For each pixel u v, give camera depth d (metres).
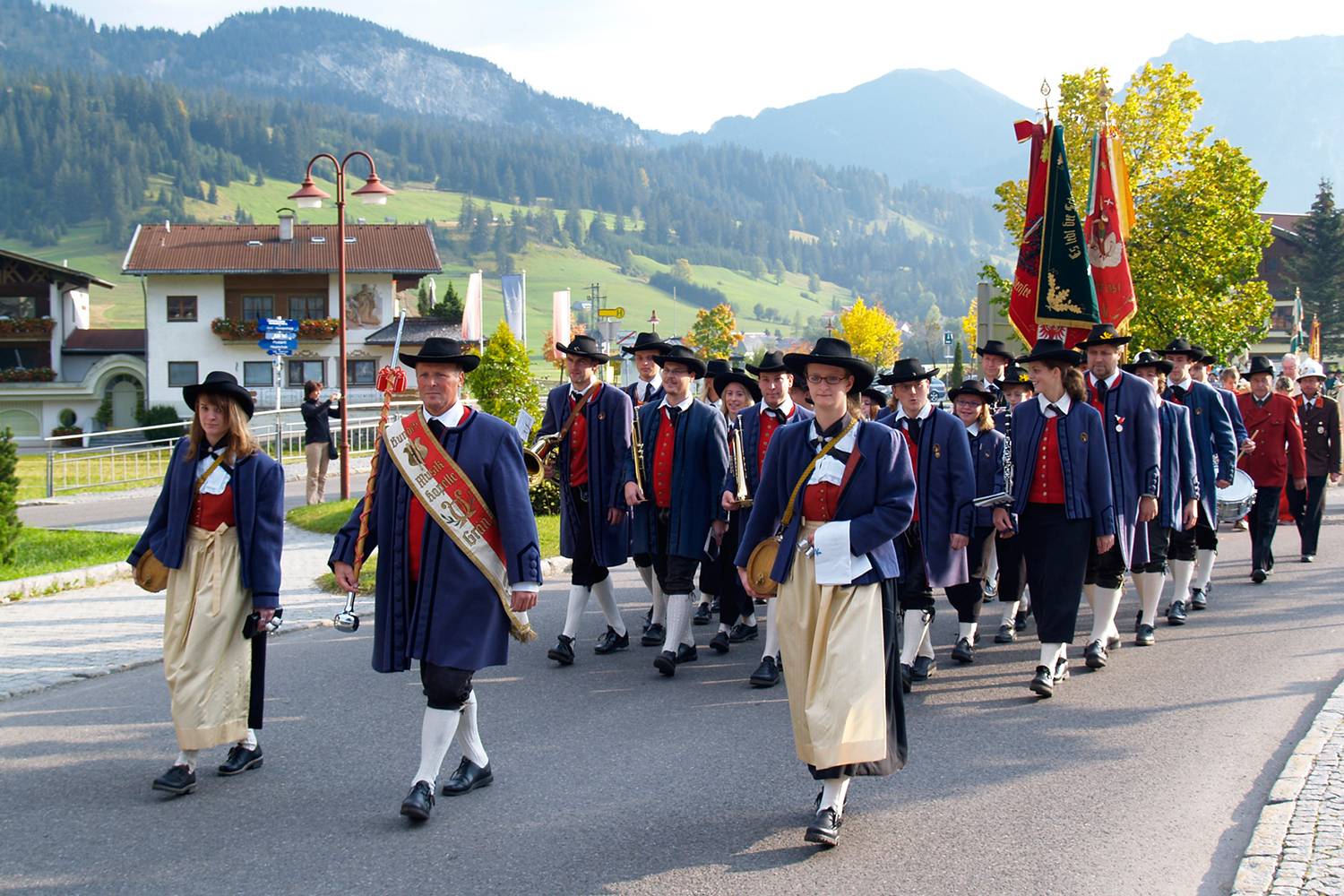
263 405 51.91
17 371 54.53
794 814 4.82
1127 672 7.29
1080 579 6.72
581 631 8.79
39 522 17.69
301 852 4.43
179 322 53.72
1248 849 4.25
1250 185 23.05
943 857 4.34
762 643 8.40
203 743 5.07
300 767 5.49
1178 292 22.88
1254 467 10.59
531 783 5.22
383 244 55.06
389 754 5.68
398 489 4.93
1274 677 6.99
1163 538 8.10
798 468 4.86
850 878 4.14
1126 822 4.67
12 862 4.35
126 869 4.28
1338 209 68.50
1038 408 6.94
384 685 7.05
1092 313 9.16
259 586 5.18
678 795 5.05
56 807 4.95
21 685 7.02
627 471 7.54
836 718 4.41
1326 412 11.52
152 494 23.02
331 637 8.46
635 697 6.75
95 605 9.81
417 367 4.95
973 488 7.30
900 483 4.65
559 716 6.33
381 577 4.96
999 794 5.04
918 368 7.46
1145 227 23.41
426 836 4.59
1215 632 8.43
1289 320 67.31
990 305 19.75
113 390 55.59
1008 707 6.51
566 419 7.96
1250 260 23.55
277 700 6.71
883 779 5.27
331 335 52.59
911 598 7.08
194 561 5.16
